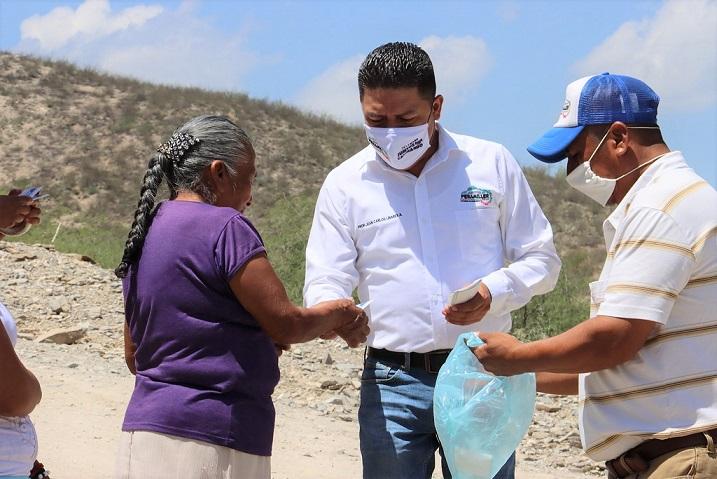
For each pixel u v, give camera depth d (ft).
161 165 11.55
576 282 56.59
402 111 12.75
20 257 41.50
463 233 13.24
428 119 13.01
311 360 34.30
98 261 58.18
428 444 13.28
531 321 45.44
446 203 13.25
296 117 136.87
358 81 13.17
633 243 10.66
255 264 11.05
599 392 11.07
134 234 11.32
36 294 37.37
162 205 11.51
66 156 116.78
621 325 10.53
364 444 13.35
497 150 13.64
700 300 10.62
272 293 11.08
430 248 13.16
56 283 39.24
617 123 11.16
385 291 13.20
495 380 11.93
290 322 11.18
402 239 13.21
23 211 12.16
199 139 11.44
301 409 29.37
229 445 10.88
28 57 142.51
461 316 12.53
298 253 57.21
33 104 127.95
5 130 121.19
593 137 11.29
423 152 13.01
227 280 11.03
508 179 13.52
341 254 13.34
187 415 10.84
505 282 12.80
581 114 11.34
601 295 11.09
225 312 11.05
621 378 10.87
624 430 10.79
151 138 123.03
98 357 31.30
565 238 100.12
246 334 11.16
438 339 13.01
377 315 13.23
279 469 22.81
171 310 11.04
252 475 11.11
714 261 10.61
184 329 10.99
